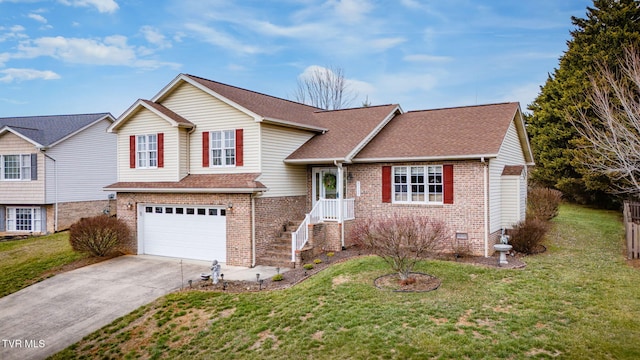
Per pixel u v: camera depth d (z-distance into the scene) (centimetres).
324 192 1831
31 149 2559
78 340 1029
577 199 2881
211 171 1716
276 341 856
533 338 754
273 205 1659
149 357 894
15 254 1948
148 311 1143
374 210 1691
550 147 2942
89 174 2819
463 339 761
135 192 1831
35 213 2614
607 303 915
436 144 1602
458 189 1516
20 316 1195
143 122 1831
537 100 3344
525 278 1126
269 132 1652
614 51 2467
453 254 1492
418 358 709
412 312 907
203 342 915
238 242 1567
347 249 1659
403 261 1148
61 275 1557
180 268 1564
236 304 1103
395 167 1652
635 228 1334
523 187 1792
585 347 716
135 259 1742
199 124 1750
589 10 2778
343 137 1828
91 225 1734
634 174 1950
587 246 1578
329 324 889
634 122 1491
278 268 1398
